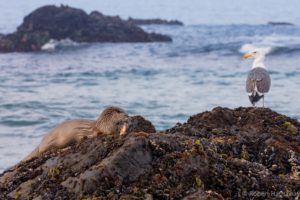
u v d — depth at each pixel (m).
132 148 10.70
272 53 51.75
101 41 67.06
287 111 28.25
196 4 141.50
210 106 30.25
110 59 52.09
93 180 10.48
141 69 44.81
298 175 11.88
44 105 31.94
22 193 11.18
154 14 119.38
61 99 33.50
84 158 11.16
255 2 142.38
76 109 30.80
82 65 48.47
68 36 65.50
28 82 40.12
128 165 10.59
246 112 14.77
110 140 11.29
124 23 70.69
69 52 59.22
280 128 14.09
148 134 11.22
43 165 11.65
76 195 10.45
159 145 10.95
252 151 12.56
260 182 10.98
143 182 10.45
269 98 31.47
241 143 12.69
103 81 39.66
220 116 14.46
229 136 13.26
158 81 38.72
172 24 94.38
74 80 40.47
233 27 84.06
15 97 34.44
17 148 23.27
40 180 11.29
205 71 42.66
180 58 51.44
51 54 58.03
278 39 63.28
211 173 10.77
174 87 36.09
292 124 14.39
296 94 32.38
